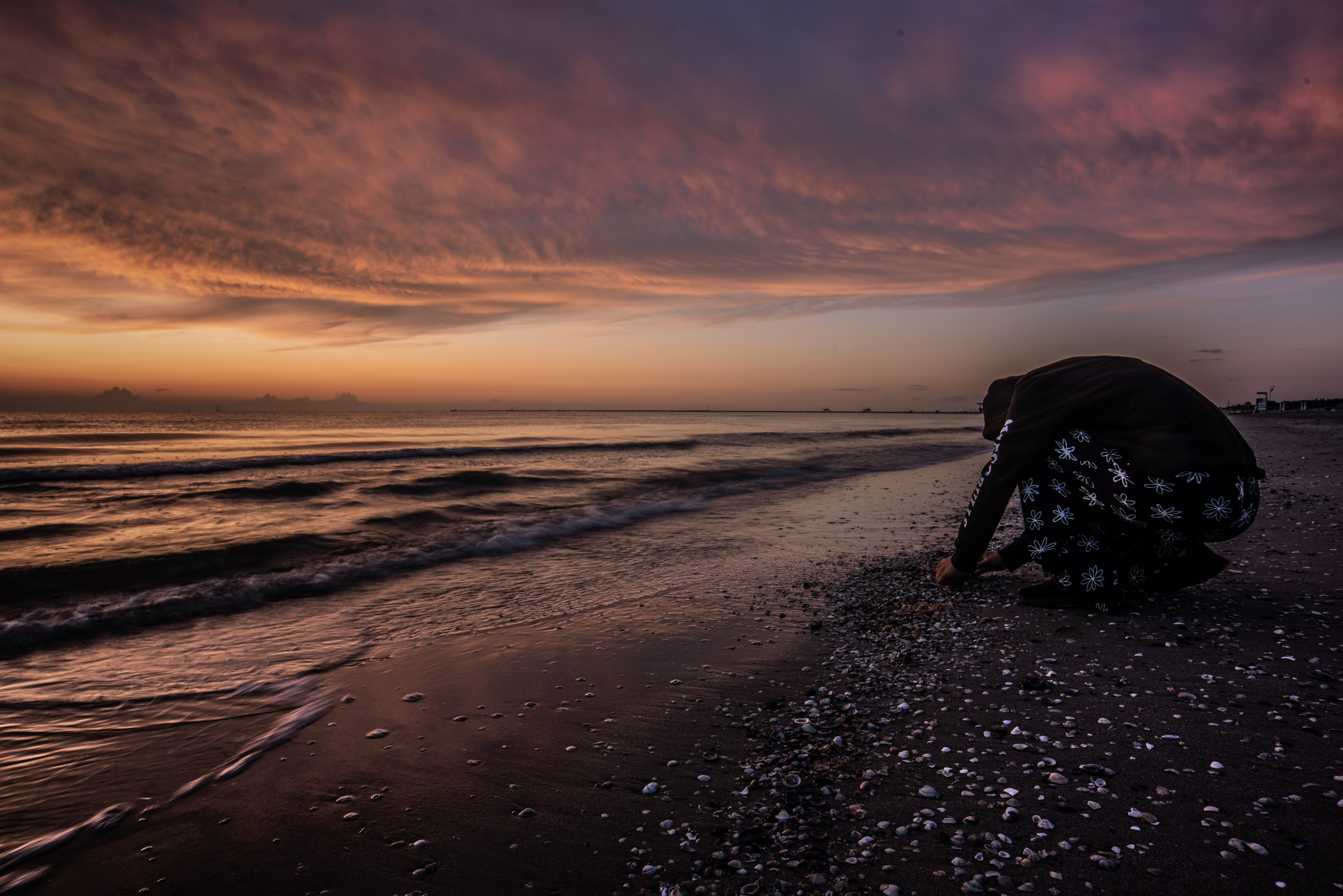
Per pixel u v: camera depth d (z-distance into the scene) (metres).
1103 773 2.13
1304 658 2.89
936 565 5.88
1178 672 2.86
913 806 2.06
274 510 9.29
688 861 1.89
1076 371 3.38
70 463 16.23
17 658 3.78
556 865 1.90
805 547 7.13
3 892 1.81
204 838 2.07
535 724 2.91
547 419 105.12
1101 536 3.55
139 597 4.98
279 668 3.62
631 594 5.24
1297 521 6.22
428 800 2.29
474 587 5.46
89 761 2.58
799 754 2.51
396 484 11.73
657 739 2.73
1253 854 1.66
